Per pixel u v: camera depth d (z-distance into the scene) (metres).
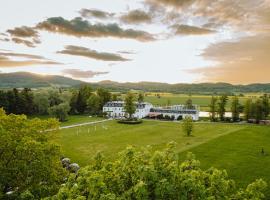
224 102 173.62
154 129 127.06
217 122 163.00
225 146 86.00
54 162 34.72
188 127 107.88
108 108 190.38
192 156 22.88
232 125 144.88
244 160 69.56
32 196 23.75
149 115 186.88
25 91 161.50
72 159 71.69
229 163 66.94
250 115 161.50
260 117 158.88
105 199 16.61
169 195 17.75
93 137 105.56
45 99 166.62
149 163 19.56
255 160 69.62
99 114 186.88
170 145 21.86
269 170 61.56
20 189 30.05
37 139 35.81
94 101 183.12
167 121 163.38
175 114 180.88
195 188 18.17
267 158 71.56
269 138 100.56
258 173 59.47
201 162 67.81
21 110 156.38
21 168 30.66
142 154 21.09
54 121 39.56
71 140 99.38
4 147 31.31
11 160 31.25
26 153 31.56
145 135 110.69
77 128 127.88
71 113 189.00
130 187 19.12
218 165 65.25
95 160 22.31
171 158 20.69
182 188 18.05
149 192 17.67
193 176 19.19
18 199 27.75
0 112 39.50
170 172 18.80
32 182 30.55
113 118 170.75
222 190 19.56
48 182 31.56
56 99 180.50
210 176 20.58
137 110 182.88
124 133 115.19
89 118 167.88
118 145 91.00
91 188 17.70
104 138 103.56
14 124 35.56
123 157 20.62
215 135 109.12
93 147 87.75
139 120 155.75
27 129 35.81
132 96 160.88
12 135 33.78
